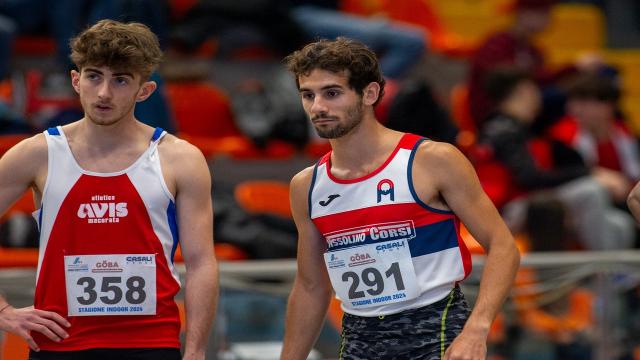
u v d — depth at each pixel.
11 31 22.92
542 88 23.81
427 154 10.06
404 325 10.09
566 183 19.86
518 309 16.20
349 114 9.88
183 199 10.05
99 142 9.97
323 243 10.69
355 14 29.47
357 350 10.29
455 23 31.42
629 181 22.41
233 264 15.09
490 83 20.53
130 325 9.91
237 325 15.02
